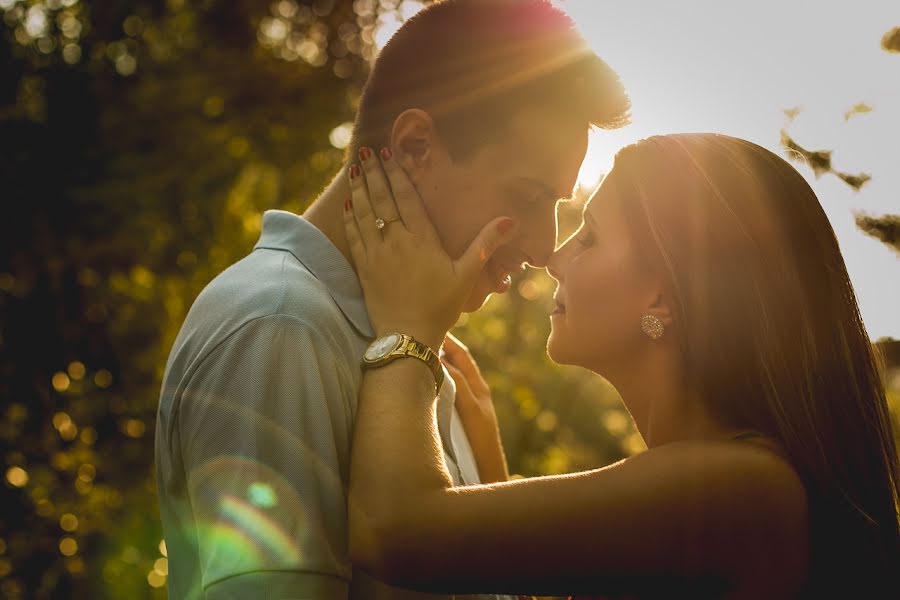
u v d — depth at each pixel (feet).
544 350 17.71
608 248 5.85
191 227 18.78
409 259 5.58
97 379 17.39
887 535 5.47
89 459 16.42
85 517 15.85
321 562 4.75
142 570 15.92
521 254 6.04
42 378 16.67
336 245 5.93
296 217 5.85
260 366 4.88
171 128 18.70
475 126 5.80
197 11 21.47
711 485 4.97
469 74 5.83
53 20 17.69
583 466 16.81
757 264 5.49
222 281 5.42
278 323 5.00
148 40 19.21
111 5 18.34
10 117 16.81
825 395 5.40
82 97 17.69
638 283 5.75
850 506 5.30
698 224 5.58
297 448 4.83
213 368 4.94
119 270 17.76
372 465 5.01
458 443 6.66
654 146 5.87
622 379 5.98
